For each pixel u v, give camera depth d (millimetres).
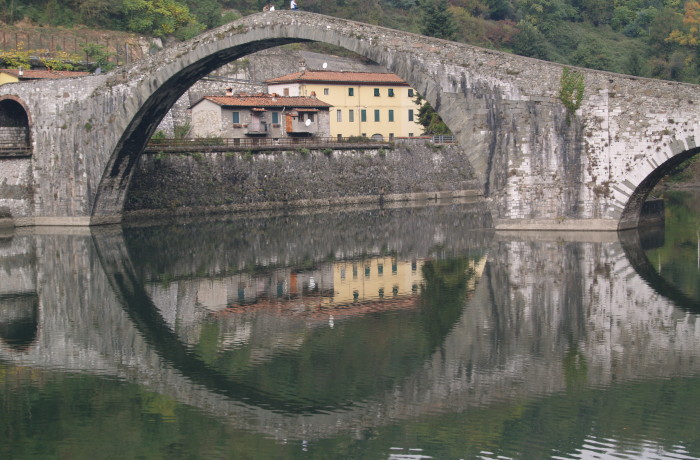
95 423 20906
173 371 24516
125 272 39469
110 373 24469
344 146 75750
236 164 68625
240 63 95062
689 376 22656
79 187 58250
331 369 24234
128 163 58469
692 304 30391
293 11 50125
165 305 32531
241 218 63344
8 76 74562
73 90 57656
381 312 30719
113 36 101125
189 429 20391
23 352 26609
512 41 129250
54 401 22359
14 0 98375
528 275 36312
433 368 23953
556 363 24000
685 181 90250
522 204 46844
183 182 65188
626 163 44594
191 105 80250
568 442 18906
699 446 18625
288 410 21359
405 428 20016
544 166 46125
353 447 19141
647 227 51594
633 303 30656
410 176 80812
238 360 25406
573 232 46406
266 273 38844
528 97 45656
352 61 109188
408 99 93938
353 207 73062
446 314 29953
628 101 44062
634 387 21984
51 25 99188
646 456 18234
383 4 132750
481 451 18688
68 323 29984
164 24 107062
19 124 62812
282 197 70750
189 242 49594
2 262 42719
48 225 59344
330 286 35625
